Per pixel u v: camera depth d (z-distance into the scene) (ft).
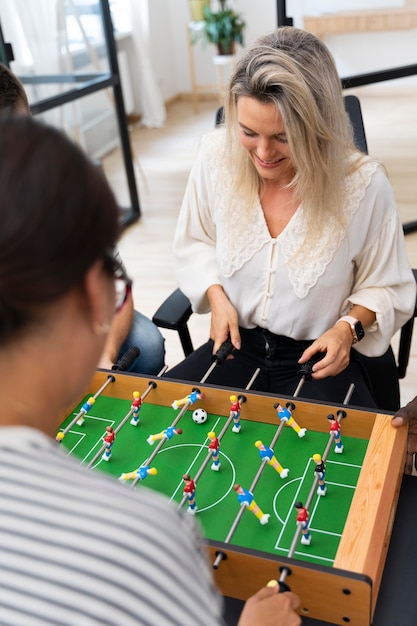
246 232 5.77
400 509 4.31
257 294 5.90
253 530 3.97
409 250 12.03
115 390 5.13
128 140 13.80
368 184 5.49
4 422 2.04
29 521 1.79
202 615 1.83
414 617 3.58
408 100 13.17
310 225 5.49
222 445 4.61
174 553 1.85
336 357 5.30
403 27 10.82
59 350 2.04
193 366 6.16
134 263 12.47
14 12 11.00
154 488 4.33
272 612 2.88
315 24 10.57
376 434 4.29
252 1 21.02
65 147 1.90
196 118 21.38
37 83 11.71
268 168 5.29
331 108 5.08
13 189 1.80
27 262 1.82
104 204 1.96
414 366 9.09
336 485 4.22
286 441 4.58
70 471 1.94
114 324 6.43
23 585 1.71
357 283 5.95
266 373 6.07
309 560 3.76
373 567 3.44
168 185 16.14
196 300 6.29
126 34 20.07
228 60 20.35
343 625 3.42
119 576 1.72
